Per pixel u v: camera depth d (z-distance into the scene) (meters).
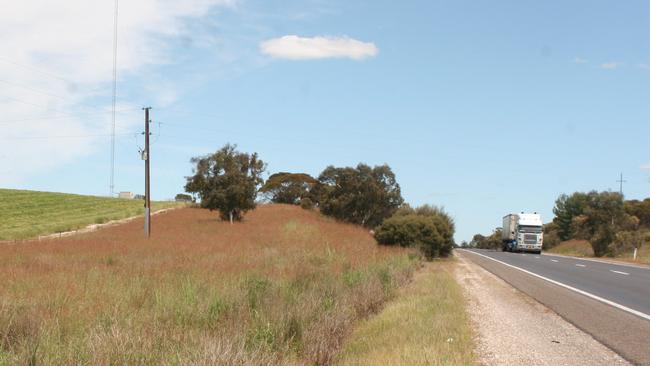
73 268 17.91
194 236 40.53
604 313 12.79
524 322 11.72
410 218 37.66
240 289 12.41
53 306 10.41
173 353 7.13
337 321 10.11
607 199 63.47
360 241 40.56
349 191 68.19
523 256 45.44
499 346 9.23
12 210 68.94
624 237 52.34
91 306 10.55
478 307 13.96
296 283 14.77
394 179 70.31
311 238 41.47
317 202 88.69
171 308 10.58
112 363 6.84
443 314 12.02
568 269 27.98
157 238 37.84
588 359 8.37
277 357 7.79
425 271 25.23
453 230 40.50
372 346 9.45
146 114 45.09
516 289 18.41
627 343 9.45
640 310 13.26
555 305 14.20
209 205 59.94
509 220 61.03
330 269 18.94
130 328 8.17
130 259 22.23
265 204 92.19
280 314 9.91
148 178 43.78
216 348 6.86
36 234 47.38
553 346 9.27
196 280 14.30
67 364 6.75
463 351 8.57
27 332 8.48
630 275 23.98
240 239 37.53
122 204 82.94
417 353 8.26
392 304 13.95
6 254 23.80
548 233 104.69
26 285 13.21
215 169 60.28
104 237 38.94
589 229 64.00
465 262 34.56
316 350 8.77
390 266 20.08
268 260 22.27
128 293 12.17
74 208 74.62
